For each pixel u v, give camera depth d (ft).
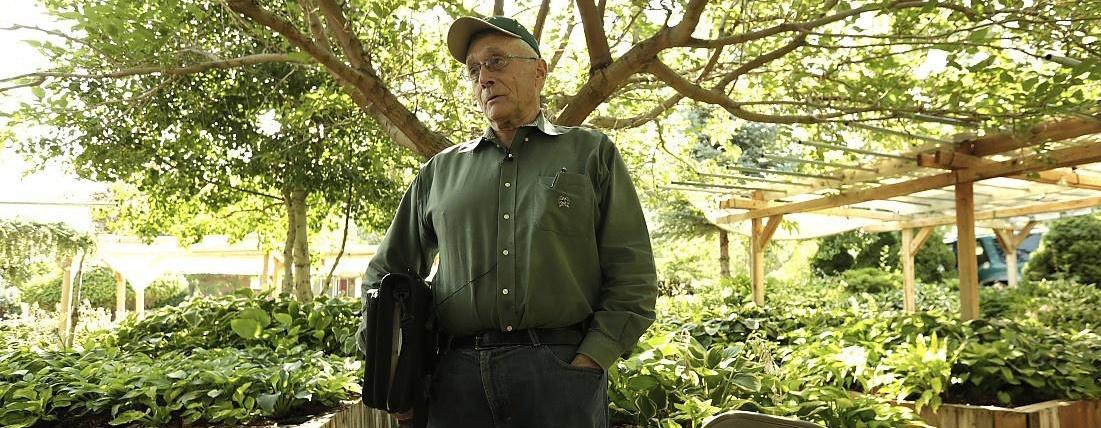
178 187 24.70
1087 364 15.57
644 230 6.17
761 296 33.19
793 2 13.83
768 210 32.37
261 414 10.66
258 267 52.85
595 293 6.03
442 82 14.70
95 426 10.93
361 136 24.99
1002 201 32.63
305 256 28.04
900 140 20.15
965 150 21.43
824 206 28.68
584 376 5.72
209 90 23.20
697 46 13.08
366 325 6.07
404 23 13.46
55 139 20.58
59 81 15.11
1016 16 11.55
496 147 6.21
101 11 11.12
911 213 37.37
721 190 29.60
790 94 16.24
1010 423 13.35
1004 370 14.89
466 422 5.93
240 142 24.49
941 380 14.76
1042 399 14.93
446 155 6.53
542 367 5.69
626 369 10.78
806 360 15.61
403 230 6.84
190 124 22.84
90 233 38.24
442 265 6.19
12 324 36.96
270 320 18.02
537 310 5.75
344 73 12.90
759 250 33.35
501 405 5.76
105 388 11.23
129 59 13.42
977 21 11.50
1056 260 46.52
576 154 6.07
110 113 20.54
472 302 5.89
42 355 14.70
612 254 6.04
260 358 14.08
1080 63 11.10
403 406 5.87
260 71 18.53
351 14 12.78
